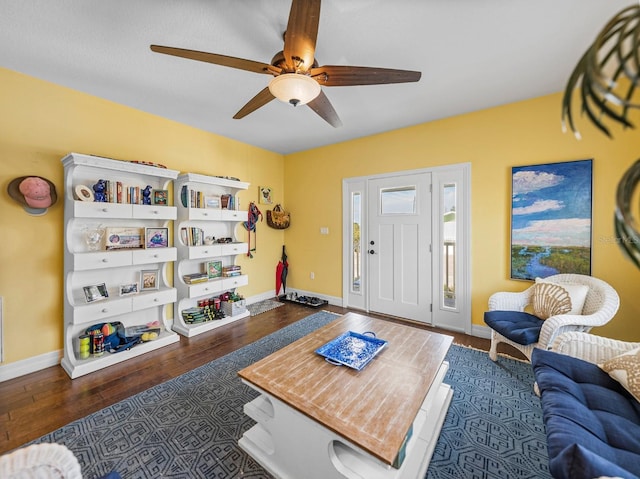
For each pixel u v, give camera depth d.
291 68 1.46
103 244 2.47
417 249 3.24
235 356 2.42
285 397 1.21
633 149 2.16
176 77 2.19
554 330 1.73
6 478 0.59
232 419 1.64
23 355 2.12
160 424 1.60
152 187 2.81
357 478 1.08
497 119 2.69
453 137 2.94
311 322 3.25
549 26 1.63
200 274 3.22
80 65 2.02
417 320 3.27
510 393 1.88
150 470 1.30
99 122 2.50
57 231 2.28
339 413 1.12
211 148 3.44
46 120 2.21
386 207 3.47
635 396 1.15
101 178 2.47
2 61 1.96
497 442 1.46
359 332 1.93
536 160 2.52
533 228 2.52
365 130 3.37
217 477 1.27
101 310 2.23
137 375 2.11
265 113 2.86
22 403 1.77
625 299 2.18
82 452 1.40
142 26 1.64
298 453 1.21
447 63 2.00
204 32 1.70
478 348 2.57
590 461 0.74
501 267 2.72
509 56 1.92
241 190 3.84
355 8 1.49
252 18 1.58
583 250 2.31
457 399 1.82
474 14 1.54
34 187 2.04
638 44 0.45
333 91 2.40
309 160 4.21
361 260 3.73
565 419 1.05
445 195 3.03
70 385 1.97
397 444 0.96
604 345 1.44
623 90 2.15
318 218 4.14
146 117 2.82
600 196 2.26
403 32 1.68
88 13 1.54
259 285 4.18
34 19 1.57
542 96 2.48
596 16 1.55
